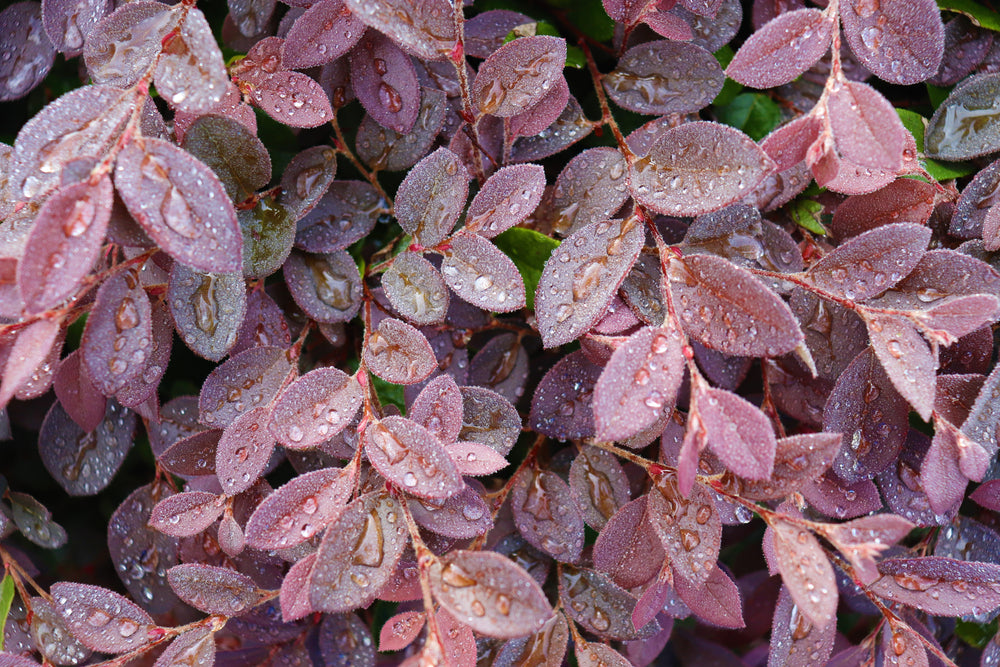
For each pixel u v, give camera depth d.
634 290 0.49
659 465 0.49
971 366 0.50
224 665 0.53
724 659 0.59
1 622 0.51
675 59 0.51
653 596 0.48
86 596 0.49
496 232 0.49
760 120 0.53
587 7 0.53
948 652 0.54
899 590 0.49
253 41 0.52
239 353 0.49
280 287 0.52
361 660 0.52
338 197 0.51
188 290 0.48
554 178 0.53
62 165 0.45
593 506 0.50
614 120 0.52
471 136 0.50
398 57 0.50
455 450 0.48
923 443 0.50
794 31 0.47
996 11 0.53
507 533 0.52
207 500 0.49
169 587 0.52
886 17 0.48
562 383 0.50
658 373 0.46
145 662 0.54
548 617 0.45
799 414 0.51
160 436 0.52
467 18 0.53
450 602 0.45
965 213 0.51
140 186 0.44
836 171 0.46
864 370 0.49
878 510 0.52
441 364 0.52
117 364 0.47
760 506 0.47
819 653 0.49
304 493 0.47
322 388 0.48
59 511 0.55
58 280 0.44
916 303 0.49
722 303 0.47
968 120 0.52
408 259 0.49
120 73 0.47
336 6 0.49
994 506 0.51
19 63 0.52
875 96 0.46
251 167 0.49
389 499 0.47
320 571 0.46
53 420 0.52
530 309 0.51
